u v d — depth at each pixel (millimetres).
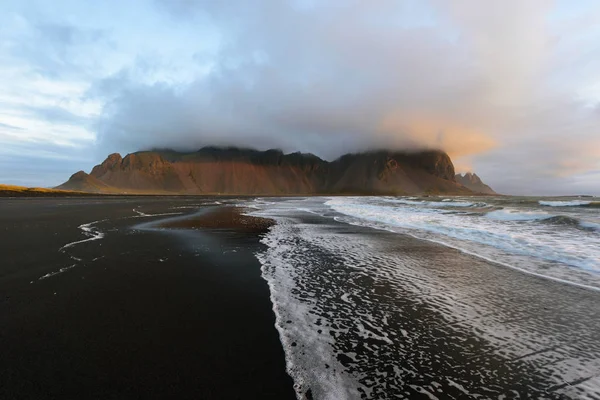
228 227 17609
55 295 6148
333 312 5672
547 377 3812
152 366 3809
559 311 5809
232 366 3861
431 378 3754
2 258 8930
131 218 21094
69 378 3537
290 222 20766
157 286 6832
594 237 14008
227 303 5965
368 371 3859
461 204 43625
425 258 10008
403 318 5453
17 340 4371
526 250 11281
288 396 3324
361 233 15508
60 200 47438
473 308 5934
